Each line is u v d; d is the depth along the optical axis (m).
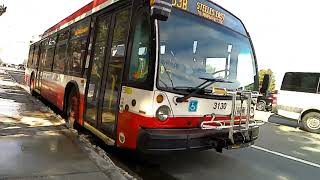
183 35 5.81
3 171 4.75
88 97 7.56
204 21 6.21
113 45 6.57
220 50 6.42
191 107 5.66
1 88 16.56
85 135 7.82
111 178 4.81
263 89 6.98
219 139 5.81
